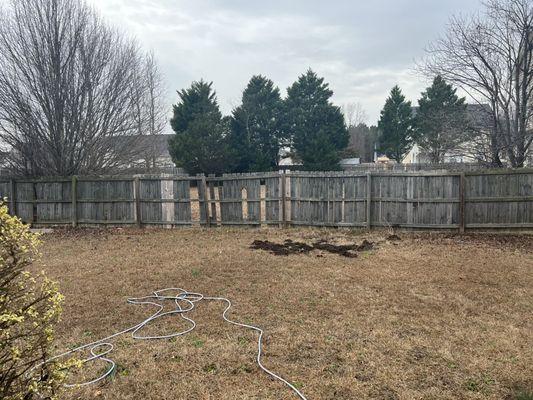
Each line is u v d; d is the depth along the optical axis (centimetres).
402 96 4453
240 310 489
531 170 901
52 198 1185
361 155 5222
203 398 307
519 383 321
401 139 4444
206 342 401
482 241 867
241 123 3534
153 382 330
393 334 416
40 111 1255
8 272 212
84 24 1291
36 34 1234
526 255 750
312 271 659
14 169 1284
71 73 1266
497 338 404
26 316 219
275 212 1062
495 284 582
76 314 484
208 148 3153
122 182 1137
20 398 206
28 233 225
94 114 1321
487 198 930
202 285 591
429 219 965
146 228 1118
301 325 441
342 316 466
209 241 924
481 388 316
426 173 955
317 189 1031
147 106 1850
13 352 204
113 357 372
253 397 307
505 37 1139
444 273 641
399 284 587
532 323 443
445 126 1310
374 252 793
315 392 313
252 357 368
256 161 3362
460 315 467
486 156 1209
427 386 320
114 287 588
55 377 220
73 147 1294
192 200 1099
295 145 3591
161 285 595
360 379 331
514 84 1152
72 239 994
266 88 3631
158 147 2092
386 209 991
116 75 1362
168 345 396
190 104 3475
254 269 673
